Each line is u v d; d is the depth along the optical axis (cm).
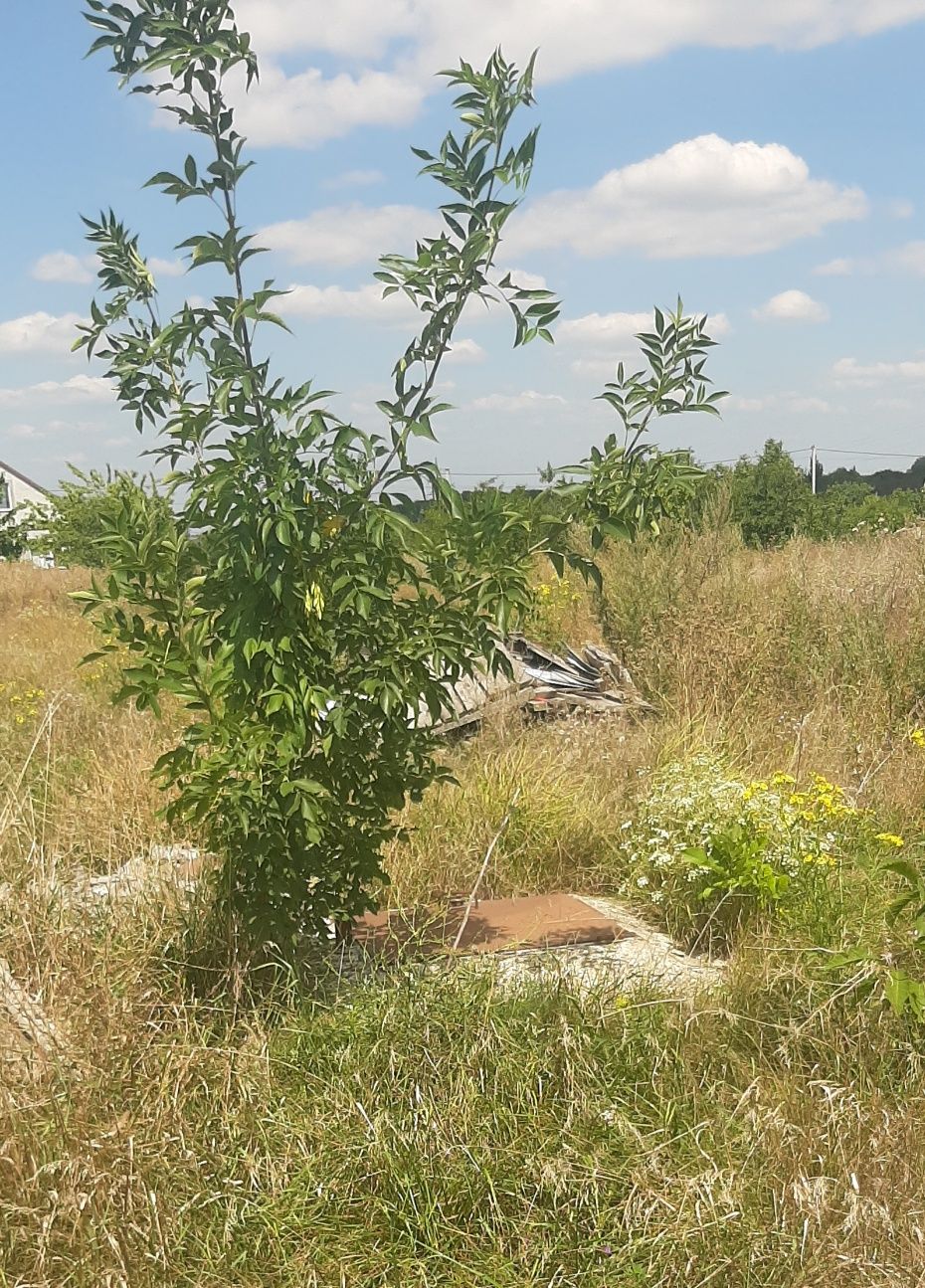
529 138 412
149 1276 294
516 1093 356
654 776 688
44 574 2244
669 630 1045
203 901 476
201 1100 359
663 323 445
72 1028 375
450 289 430
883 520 2153
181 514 433
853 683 925
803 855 541
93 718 897
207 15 410
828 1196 318
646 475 446
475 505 443
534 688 961
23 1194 310
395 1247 307
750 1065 388
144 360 450
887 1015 407
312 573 423
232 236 416
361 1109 343
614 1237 309
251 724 427
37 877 462
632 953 518
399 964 445
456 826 650
